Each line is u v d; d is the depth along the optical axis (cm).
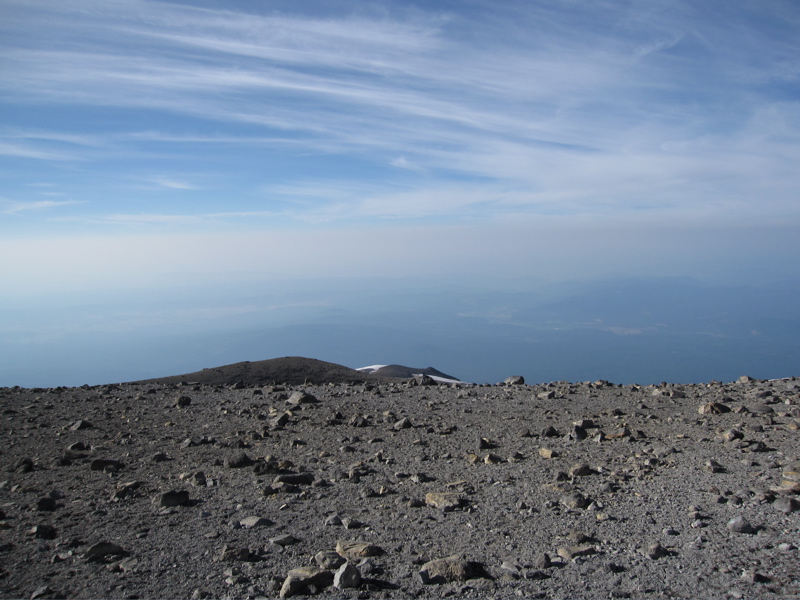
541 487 880
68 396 2123
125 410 1783
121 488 895
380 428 1409
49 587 558
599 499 809
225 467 1066
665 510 752
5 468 1084
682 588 525
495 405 1720
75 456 1159
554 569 578
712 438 1159
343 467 1043
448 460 1080
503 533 692
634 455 1048
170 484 958
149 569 603
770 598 494
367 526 732
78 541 687
